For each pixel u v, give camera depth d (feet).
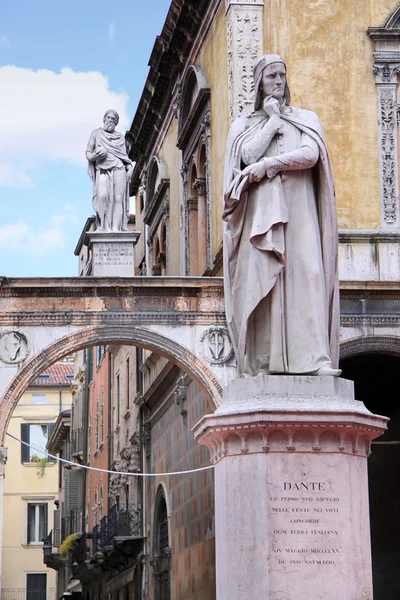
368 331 81.10
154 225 129.80
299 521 28.73
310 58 84.48
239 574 28.84
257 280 30.42
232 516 29.22
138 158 139.33
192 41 103.91
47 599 238.89
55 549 213.46
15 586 238.27
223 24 89.45
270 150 31.19
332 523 28.81
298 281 30.76
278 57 31.89
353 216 83.15
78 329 79.77
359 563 28.94
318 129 31.24
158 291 80.59
